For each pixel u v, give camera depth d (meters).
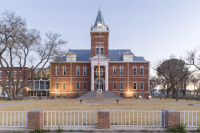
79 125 11.24
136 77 52.03
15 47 36.62
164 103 30.08
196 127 10.03
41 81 58.41
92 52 51.31
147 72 52.09
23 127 10.07
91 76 49.00
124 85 51.94
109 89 51.72
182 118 14.36
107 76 48.78
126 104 27.70
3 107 23.52
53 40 44.28
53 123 12.17
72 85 52.06
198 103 30.28
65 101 35.38
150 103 29.97
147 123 12.29
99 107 22.59
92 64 48.97
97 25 52.16
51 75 52.28
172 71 54.00
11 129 9.59
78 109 20.20
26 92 56.25
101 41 51.62
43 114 10.38
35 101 35.78
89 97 43.69
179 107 23.06
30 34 40.47
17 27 36.84
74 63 52.50
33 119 9.63
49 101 35.62
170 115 9.70
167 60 56.03
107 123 9.67
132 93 51.69
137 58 54.31
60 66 49.19
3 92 55.88
